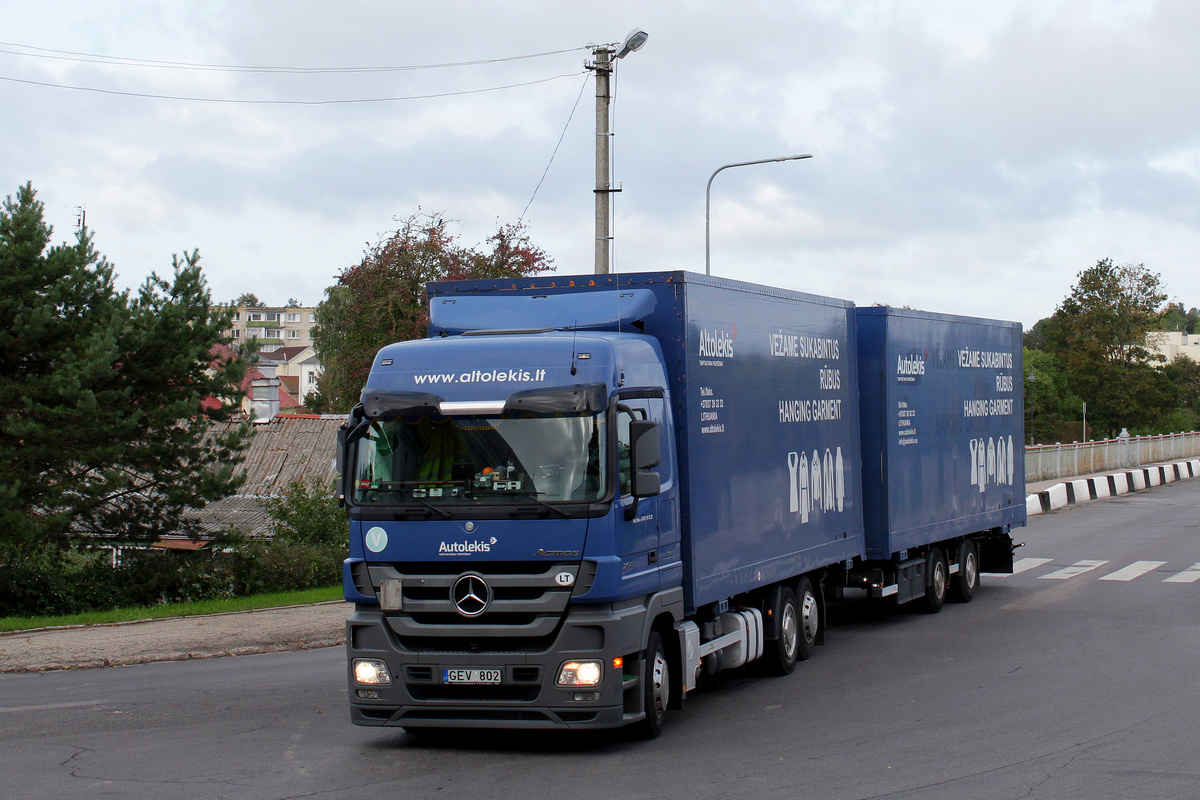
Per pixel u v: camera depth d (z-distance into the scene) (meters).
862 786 7.73
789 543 11.91
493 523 8.41
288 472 32.81
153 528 21.48
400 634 8.60
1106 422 88.94
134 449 20.69
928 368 15.90
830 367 13.32
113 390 20.48
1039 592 18.56
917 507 15.34
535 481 8.43
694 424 9.88
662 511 9.25
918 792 7.58
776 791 7.62
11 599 19.98
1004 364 19.20
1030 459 39.75
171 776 8.09
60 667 13.16
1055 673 11.87
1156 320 87.88
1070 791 7.57
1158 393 87.75
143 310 21.64
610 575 8.34
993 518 18.36
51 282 21.25
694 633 9.84
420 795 7.56
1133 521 30.34
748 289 11.17
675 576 9.47
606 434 8.43
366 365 32.72
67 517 19.48
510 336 8.97
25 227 20.78
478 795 7.56
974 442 17.66
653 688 9.10
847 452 13.77
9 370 21.05
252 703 10.84
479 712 8.57
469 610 8.44
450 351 8.80
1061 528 29.02
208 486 21.02
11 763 8.50
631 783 7.86
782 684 11.62
